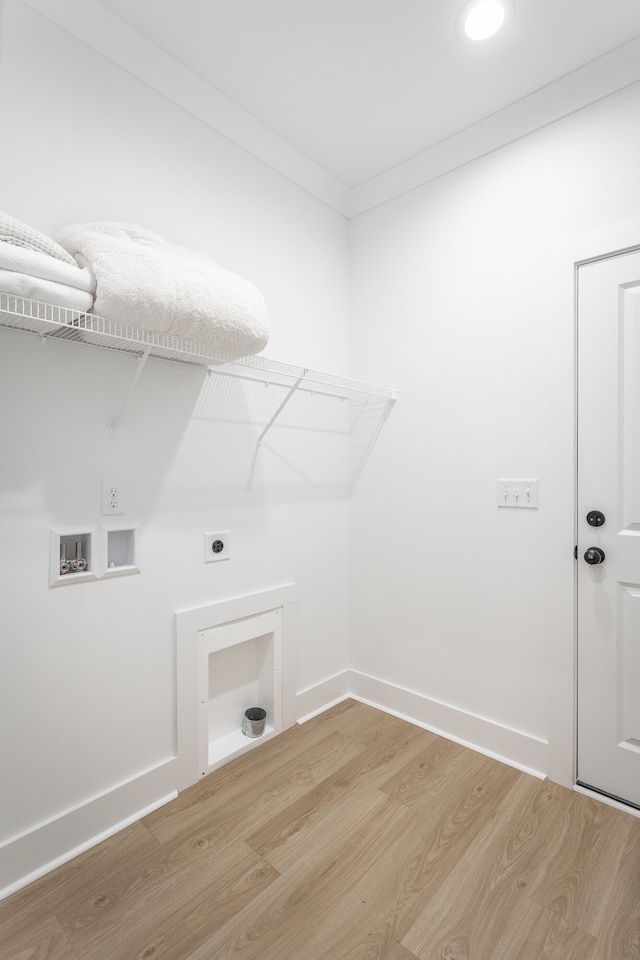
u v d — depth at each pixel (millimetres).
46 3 1328
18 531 1284
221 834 1459
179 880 1295
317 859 1367
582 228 1640
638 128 1522
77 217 1398
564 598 1682
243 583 1885
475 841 1434
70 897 1241
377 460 2271
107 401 1466
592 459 1642
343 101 1783
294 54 1574
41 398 1326
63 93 1370
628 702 1588
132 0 1388
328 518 2275
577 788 1669
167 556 1627
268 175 1978
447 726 2018
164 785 1606
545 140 1723
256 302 1493
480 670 1922
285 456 2059
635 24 1453
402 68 1625
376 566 2283
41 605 1330
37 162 1319
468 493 1948
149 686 1578
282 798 1620
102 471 1453
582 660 1671
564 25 1455
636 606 1567
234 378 1847
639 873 1316
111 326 1254
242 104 1802
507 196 1823
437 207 2043
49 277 1104
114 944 1123
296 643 2105
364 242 2322
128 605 1522
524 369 1787
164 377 1614
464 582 1966
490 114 1850
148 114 1573
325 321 2252
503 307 1839
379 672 2281
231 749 1832
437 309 2043
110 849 1398
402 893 1261
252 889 1271
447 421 2012
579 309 1657
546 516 1731
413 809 1569
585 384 1651
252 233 1912
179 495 1661
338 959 1096
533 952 1109
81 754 1414
